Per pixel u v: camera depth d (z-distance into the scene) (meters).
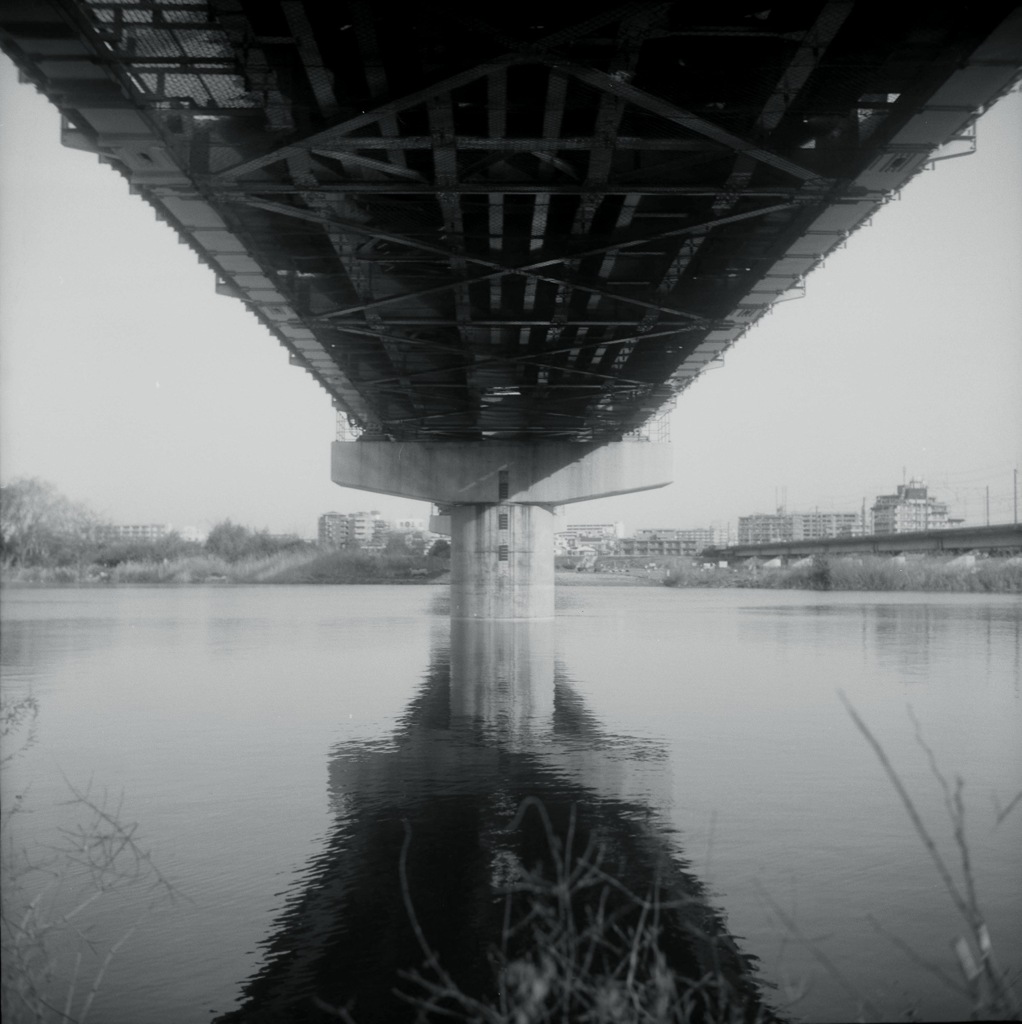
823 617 67.44
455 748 22.36
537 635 51.75
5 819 16.53
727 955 11.44
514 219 26.06
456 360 38.53
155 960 11.34
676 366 39.38
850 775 19.61
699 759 21.06
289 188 21.03
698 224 22.89
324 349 34.44
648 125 20.45
